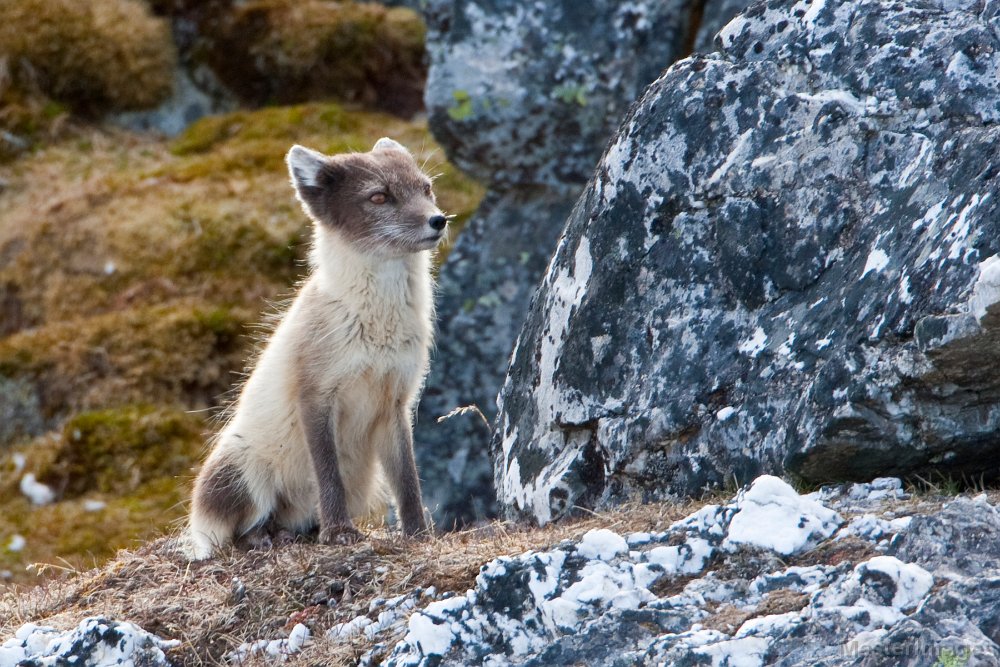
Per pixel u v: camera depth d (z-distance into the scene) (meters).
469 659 9.25
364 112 32.12
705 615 8.82
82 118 32.19
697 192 12.12
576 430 12.67
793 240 11.48
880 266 10.49
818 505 9.68
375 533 14.33
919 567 8.30
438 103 21.48
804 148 11.62
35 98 31.83
